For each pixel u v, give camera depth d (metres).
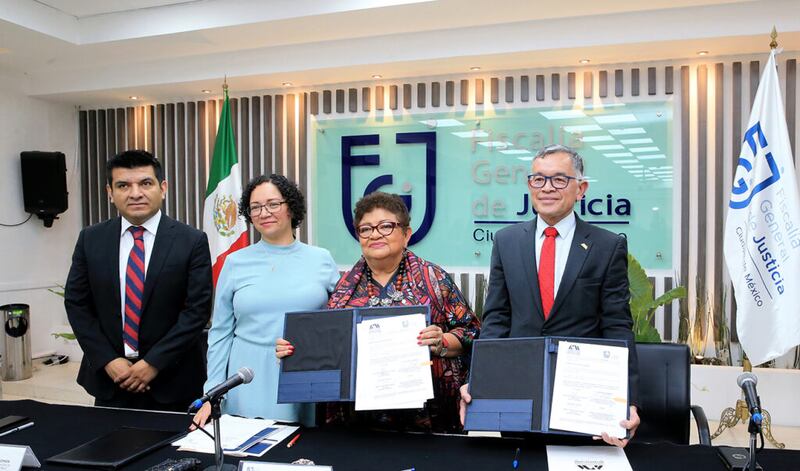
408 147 5.02
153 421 1.90
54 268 5.96
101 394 2.30
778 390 3.85
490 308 1.99
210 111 5.66
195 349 2.42
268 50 4.84
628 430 1.47
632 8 3.94
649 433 2.32
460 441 1.68
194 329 2.32
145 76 5.21
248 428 1.78
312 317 1.73
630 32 4.01
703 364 4.15
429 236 4.97
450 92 4.90
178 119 5.75
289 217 2.10
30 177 5.55
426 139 4.95
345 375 1.63
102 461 1.53
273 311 2.01
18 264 5.62
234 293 2.08
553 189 1.82
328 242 5.25
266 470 1.40
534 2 3.83
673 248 4.43
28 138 5.70
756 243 3.32
